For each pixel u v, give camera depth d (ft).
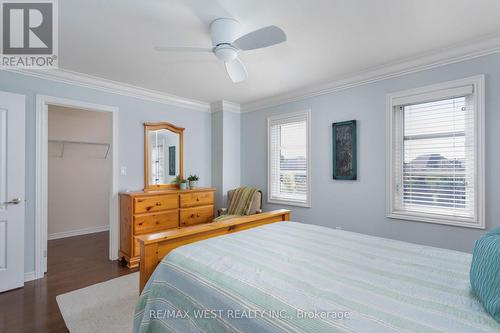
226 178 14.52
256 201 12.65
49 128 14.43
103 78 10.59
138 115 12.12
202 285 4.12
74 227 15.31
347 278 4.06
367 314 3.06
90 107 10.64
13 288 8.33
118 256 11.21
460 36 7.40
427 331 2.73
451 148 8.41
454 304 3.28
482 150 7.64
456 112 8.30
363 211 10.27
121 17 6.31
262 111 14.12
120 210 11.27
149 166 12.35
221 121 14.43
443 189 8.58
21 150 8.59
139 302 5.00
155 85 11.53
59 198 14.80
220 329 3.66
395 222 9.46
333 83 11.02
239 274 4.18
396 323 2.88
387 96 9.57
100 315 6.89
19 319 6.74
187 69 9.68
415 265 4.59
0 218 8.17
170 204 11.45
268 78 10.69
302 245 5.70
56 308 7.26
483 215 7.64
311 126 11.92
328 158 11.35
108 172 16.71
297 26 6.82
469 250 7.98
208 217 12.93
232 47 6.48
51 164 14.56
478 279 3.35
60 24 6.58
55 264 10.62
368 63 9.25
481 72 7.70
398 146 9.52
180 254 5.12
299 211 12.42
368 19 6.52
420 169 9.07
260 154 14.24
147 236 5.77
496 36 7.29
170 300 4.57
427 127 8.90
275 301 3.40
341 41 7.66
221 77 10.53
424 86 8.73
